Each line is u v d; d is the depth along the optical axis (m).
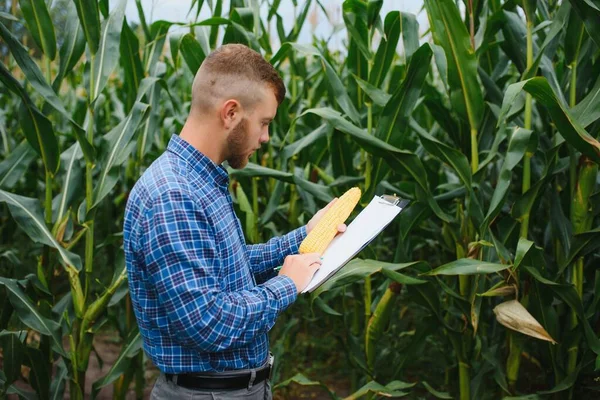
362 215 1.89
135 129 2.54
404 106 2.45
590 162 2.37
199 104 1.53
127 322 3.27
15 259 2.87
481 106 2.45
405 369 3.76
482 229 2.35
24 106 2.44
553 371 2.79
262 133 1.58
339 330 4.30
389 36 2.62
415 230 3.85
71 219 2.87
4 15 2.49
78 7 2.46
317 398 3.67
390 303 2.74
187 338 1.43
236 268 1.58
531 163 2.81
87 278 2.66
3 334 2.47
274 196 3.18
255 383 1.65
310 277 1.61
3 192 2.57
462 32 2.33
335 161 3.02
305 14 3.25
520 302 2.57
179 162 1.52
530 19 2.39
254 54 1.53
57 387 2.79
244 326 1.45
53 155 2.56
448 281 3.39
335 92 2.72
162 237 1.41
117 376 2.68
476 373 2.74
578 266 2.58
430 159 4.06
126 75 2.99
